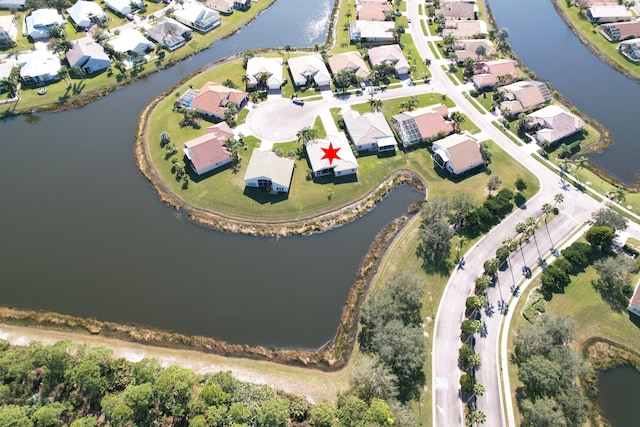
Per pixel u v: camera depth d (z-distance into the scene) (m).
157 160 131.88
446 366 86.94
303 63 164.00
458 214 113.69
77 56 167.12
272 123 144.00
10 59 173.50
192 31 194.00
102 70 169.62
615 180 126.31
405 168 130.25
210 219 116.88
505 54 179.12
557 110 142.62
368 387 79.06
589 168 130.00
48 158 134.88
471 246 109.06
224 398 74.44
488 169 129.62
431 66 171.75
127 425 73.69
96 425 74.56
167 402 74.94
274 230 114.25
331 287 102.62
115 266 106.62
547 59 178.75
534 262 105.31
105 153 136.25
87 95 158.88
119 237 113.19
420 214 117.50
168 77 169.00
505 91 153.88
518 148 136.00
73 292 101.25
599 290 99.56
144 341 92.25
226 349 91.19
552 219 115.12
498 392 83.50
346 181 125.88
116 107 154.62
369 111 149.25
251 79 158.38
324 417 74.00
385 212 119.25
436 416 80.25
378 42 186.75
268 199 120.69
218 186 123.94
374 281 102.69
